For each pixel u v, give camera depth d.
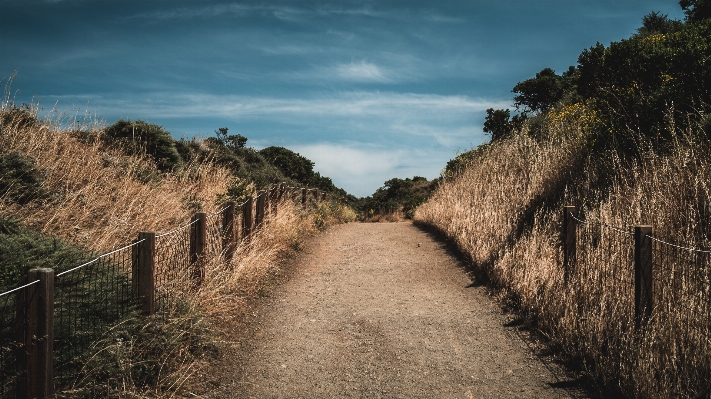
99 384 3.91
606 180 9.07
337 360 5.26
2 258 4.94
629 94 9.85
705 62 8.80
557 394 4.38
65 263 5.02
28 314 3.25
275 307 7.02
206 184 12.30
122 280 5.00
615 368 4.41
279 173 22.42
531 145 13.74
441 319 6.52
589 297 5.75
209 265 6.82
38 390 3.26
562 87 26.83
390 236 13.94
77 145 10.59
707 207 6.27
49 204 7.51
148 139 12.93
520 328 6.01
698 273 5.10
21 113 9.84
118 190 9.15
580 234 6.97
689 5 16.34
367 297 7.65
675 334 4.29
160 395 4.11
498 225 9.84
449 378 4.81
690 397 3.82
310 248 11.58
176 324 5.02
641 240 4.73
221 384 4.59
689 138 7.74
